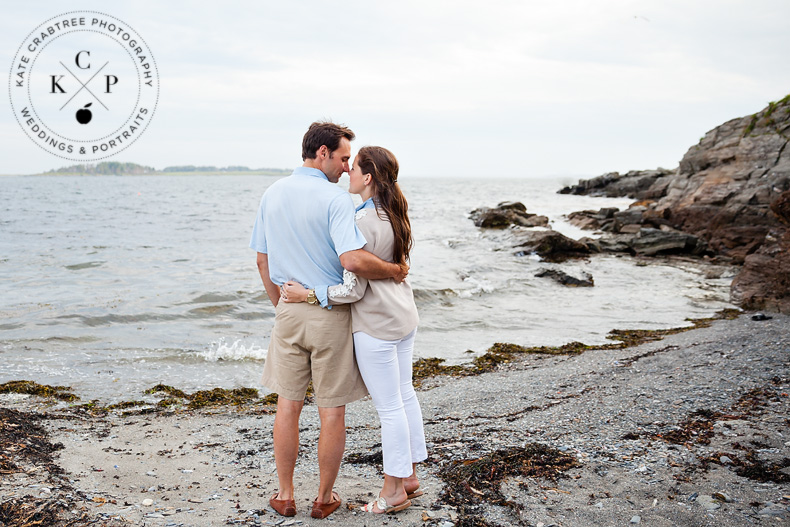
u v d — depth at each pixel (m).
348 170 3.19
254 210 39.78
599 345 8.73
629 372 6.72
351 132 3.14
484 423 4.97
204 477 3.86
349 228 2.94
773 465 3.62
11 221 28.30
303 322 3.03
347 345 3.09
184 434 4.95
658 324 10.31
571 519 3.08
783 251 11.60
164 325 9.34
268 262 3.19
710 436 4.22
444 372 7.33
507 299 12.52
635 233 26.02
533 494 3.38
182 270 14.96
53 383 6.48
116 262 16.05
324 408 3.09
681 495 3.31
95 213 34.78
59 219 30.19
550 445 4.21
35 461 3.82
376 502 3.20
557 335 9.48
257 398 6.27
